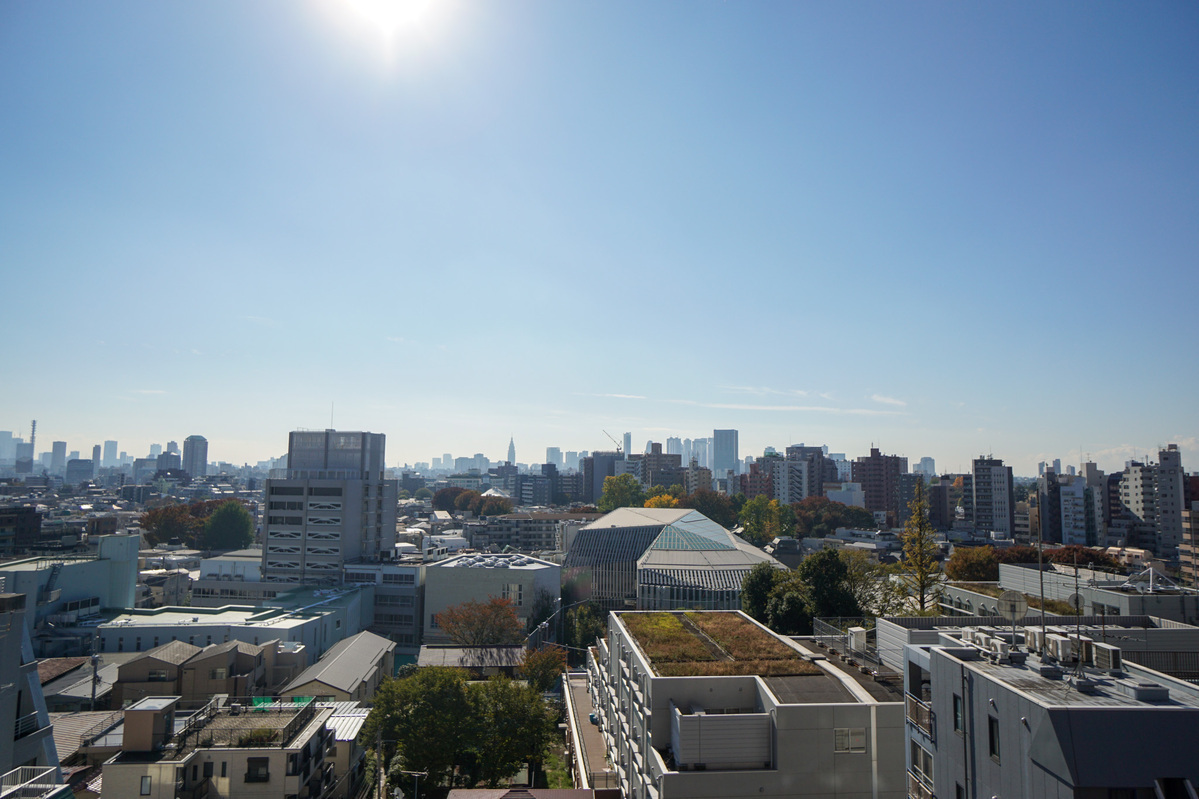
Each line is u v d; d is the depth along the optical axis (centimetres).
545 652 9319
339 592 12638
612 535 13975
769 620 8144
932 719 2828
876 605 8644
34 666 3803
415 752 5891
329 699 7444
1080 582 6675
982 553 13012
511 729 6206
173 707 4906
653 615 5809
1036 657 2666
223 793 4606
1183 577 14312
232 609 11356
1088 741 1991
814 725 3584
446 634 12069
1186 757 1972
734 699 3953
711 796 3497
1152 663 3394
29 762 3644
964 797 2536
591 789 5150
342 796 5641
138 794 4378
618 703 5353
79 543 16175
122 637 9938
